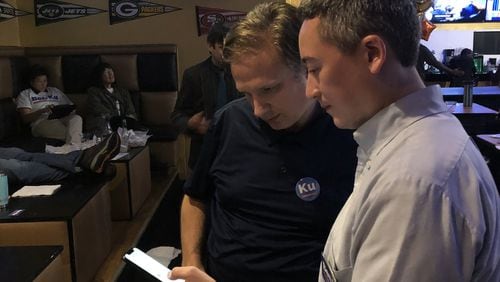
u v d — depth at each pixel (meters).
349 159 1.15
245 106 1.25
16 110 5.27
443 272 0.59
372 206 0.64
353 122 0.73
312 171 1.14
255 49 1.00
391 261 0.61
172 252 3.05
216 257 1.24
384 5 0.63
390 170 0.64
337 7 0.65
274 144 1.17
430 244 0.59
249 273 1.17
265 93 1.04
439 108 0.69
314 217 1.12
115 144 3.52
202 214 1.41
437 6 6.82
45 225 2.71
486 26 6.90
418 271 0.59
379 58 0.65
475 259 0.62
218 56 3.12
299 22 1.00
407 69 0.68
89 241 3.00
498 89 5.34
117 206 4.03
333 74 0.68
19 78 5.48
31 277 1.90
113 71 5.74
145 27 6.02
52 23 6.00
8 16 5.70
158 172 5.52
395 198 0.62
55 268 2.13
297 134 1.15
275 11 1.01
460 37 7.00
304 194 1.13
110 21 6.01
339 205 1.12
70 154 3.67
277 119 1.09
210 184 1.37
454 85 6.04
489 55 6.98
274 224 1.15
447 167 0.61
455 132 0.66
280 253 1.14
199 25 5.98
